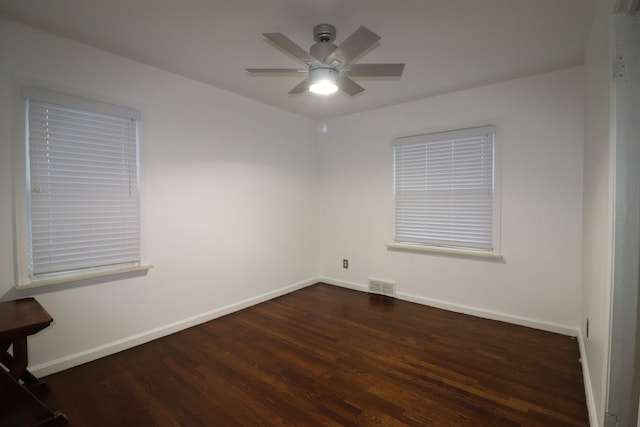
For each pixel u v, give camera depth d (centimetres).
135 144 271
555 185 292
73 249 240
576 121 281
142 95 273
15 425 180
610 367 139
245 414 189
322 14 201
